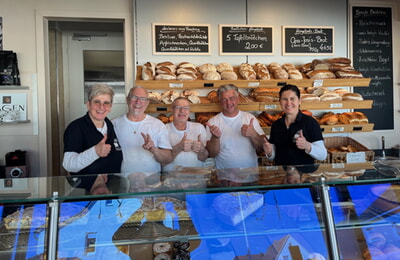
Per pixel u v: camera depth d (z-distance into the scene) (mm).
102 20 3090
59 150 4070
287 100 2049
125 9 3045
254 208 1375
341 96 2871
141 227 1320
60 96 4055
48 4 2961
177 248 1312
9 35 2938
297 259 1311
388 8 3193
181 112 2174
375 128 3219
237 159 2291
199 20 2902
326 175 1429
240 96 2760
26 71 2965
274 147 2189
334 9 3082
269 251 1324
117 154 1838
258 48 2969
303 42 3033
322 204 1351
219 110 2691
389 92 3229
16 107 2953
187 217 1356
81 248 1234
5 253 1197
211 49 2924
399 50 3236
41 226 1230
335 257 1297
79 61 4082
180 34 2869
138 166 1964
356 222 1381
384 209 1411
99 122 1788
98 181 1380
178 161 2139
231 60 2957
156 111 2629
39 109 2984
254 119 2361
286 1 3006
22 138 2986
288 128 2094
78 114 4117
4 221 1214
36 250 1212
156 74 2688
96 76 4121
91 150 1611
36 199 1189
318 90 2830
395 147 3197
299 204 1370
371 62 3182
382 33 3191
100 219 1289
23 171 2779
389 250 1364
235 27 2932
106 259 1257
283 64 3023
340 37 3105
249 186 1320
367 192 1411
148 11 2832
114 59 4141
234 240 1341
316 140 2006
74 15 2988
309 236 1336
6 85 2820
